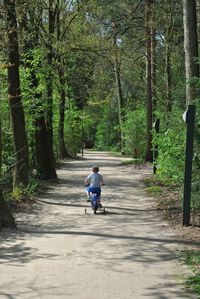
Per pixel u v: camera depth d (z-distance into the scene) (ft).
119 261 27.12
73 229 36.63
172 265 26.17
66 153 136.87
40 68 67.51
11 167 57.36
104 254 28.76
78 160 130.00
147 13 96.22
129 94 182.19
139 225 38.01
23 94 60.64
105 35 103.24
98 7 89.51
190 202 37.50
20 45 59.67
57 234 34.78
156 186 63.87
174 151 48.26
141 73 143.23
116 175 82.94
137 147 129.29
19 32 58.49
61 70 87.10
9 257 28.12
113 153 187.21
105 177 79.30
